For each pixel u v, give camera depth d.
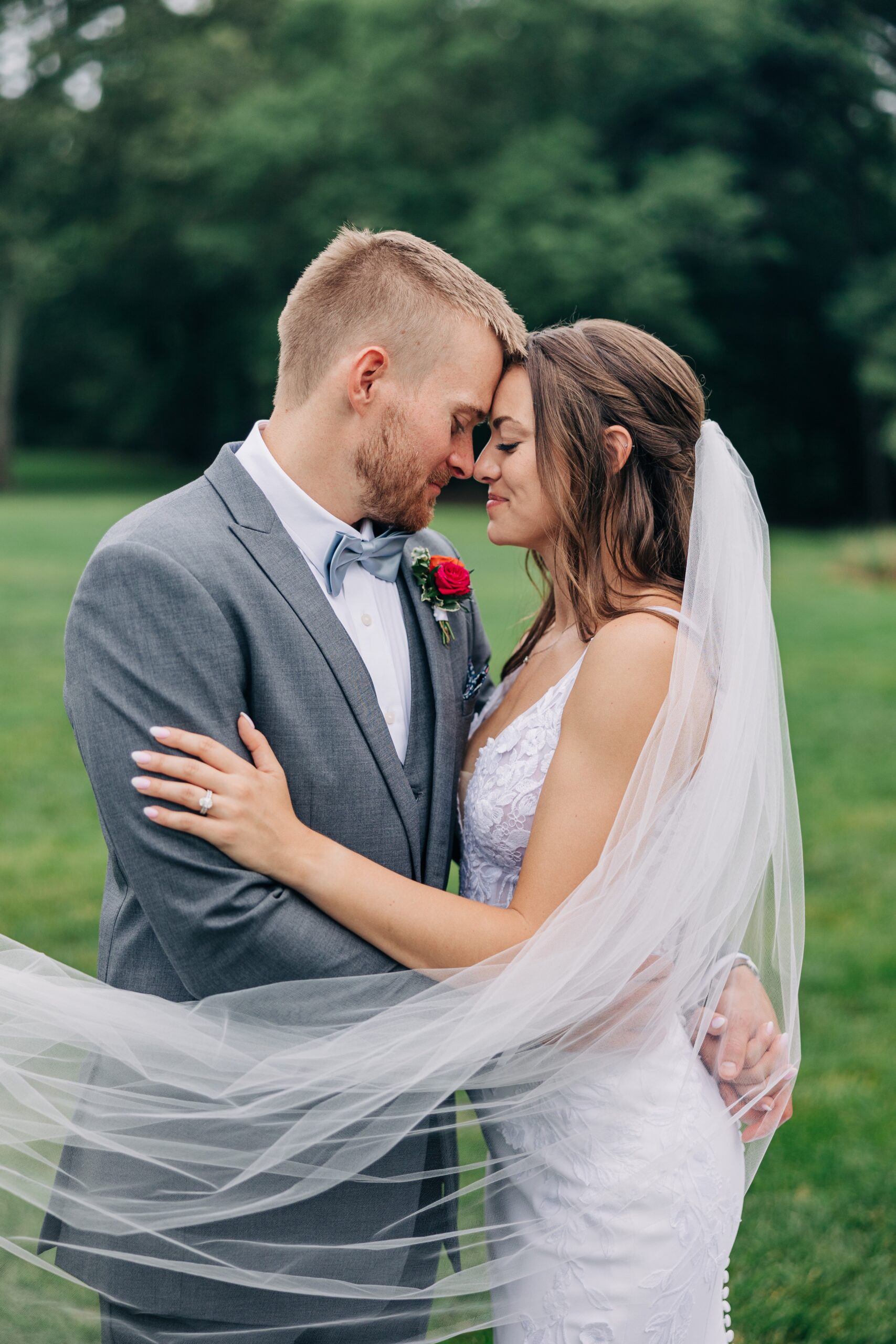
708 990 1.87
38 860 5.07
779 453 28.11
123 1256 1.75
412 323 1.83
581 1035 1.77
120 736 1.66
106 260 30.25
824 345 26.97
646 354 1.91
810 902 5.09
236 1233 1.76
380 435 1.84
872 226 26.41
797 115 25.16
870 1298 2.74
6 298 29.30
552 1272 1.75
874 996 4.22
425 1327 1.79
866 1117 3.46
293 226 26.05
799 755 7.27
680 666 1.78
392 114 25.11
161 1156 1.71
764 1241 2.94
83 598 1.71
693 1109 1.81
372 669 1.91
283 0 29.22
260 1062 1.68
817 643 10.88
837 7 24.16
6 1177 1.70
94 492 27.45
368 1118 1.74
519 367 1.95
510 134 25.30
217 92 27.75
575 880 1.79
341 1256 1.77
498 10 24.81
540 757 1.90
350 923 1.70
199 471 34.75
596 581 1.90
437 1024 1.69
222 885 1.65
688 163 23.80
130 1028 1.68
